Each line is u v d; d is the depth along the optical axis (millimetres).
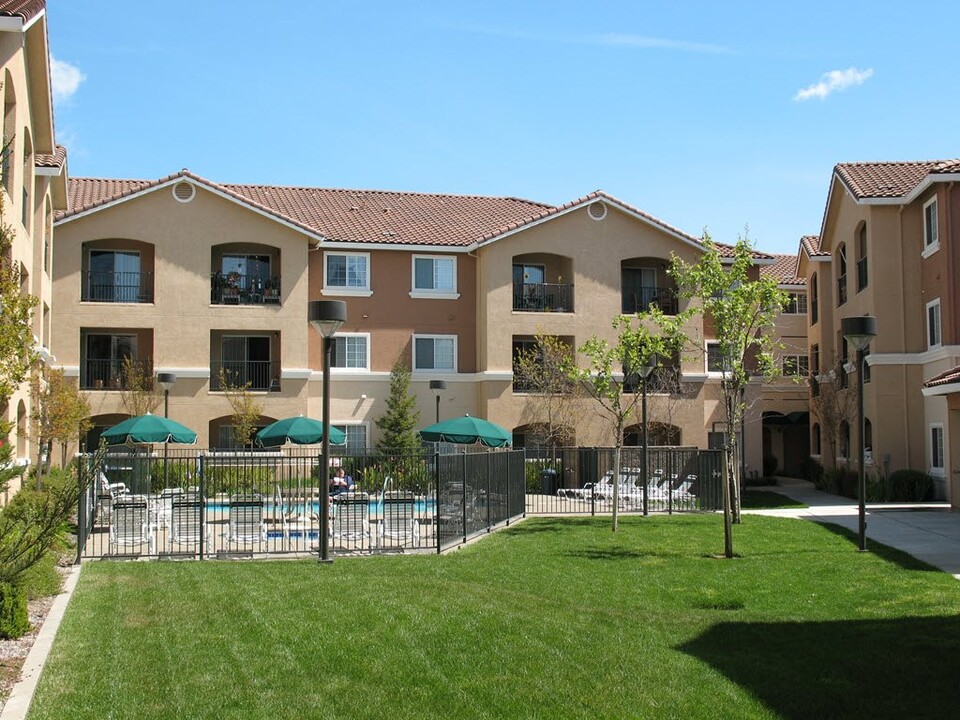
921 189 27656
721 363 21844
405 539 17500
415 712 7547
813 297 39438
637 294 37094
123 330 33906
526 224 35312
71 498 10859
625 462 25828
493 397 35062
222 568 14664
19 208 19828
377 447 34125
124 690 8039
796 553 16828
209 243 33594
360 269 36219
